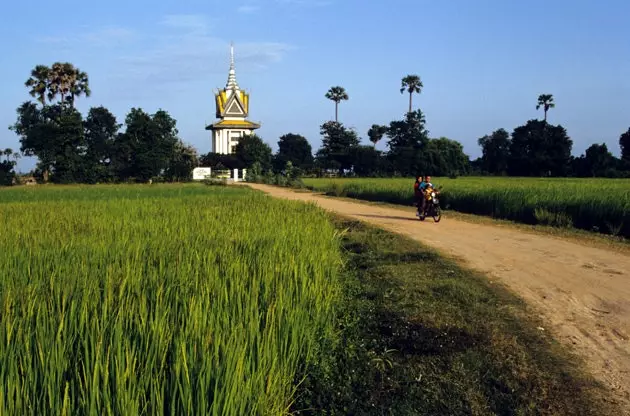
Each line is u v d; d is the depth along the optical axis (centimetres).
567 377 579
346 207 2983
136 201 2378
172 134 7406
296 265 768
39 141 6525
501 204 2350
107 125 9938
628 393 544
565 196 2155
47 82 7394
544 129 9381
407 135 10219
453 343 660
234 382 390
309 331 580
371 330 718
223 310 568
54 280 682
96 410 363
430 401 529
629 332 727
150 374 402
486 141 11612
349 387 545
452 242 1532
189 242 1025
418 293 903
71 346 462
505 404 526
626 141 9975
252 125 11631
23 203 2362
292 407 511
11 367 401
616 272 1111
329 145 10656
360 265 1175
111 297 596
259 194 3241
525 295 914
